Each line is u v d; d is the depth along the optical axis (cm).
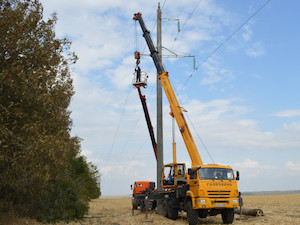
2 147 982
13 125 1056
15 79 1016
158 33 2602
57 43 1123
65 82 1220
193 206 1608
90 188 2650
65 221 1745
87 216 2220
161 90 2502
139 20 2777
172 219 1941
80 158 2358
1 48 1023
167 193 2052
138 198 2644
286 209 2712
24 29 1041
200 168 1658
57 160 1106
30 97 1066
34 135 1016
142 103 2970
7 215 1446
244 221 1761
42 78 1088
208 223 1742
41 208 1662
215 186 1619
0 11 999
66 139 1234
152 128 2961
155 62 2509
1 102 1037
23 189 1380
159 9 2625
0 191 1427
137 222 1778
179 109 2086
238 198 1655
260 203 3859
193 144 1941
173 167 2147
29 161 1078
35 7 1088
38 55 1068
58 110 1211
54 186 1727
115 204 4178
